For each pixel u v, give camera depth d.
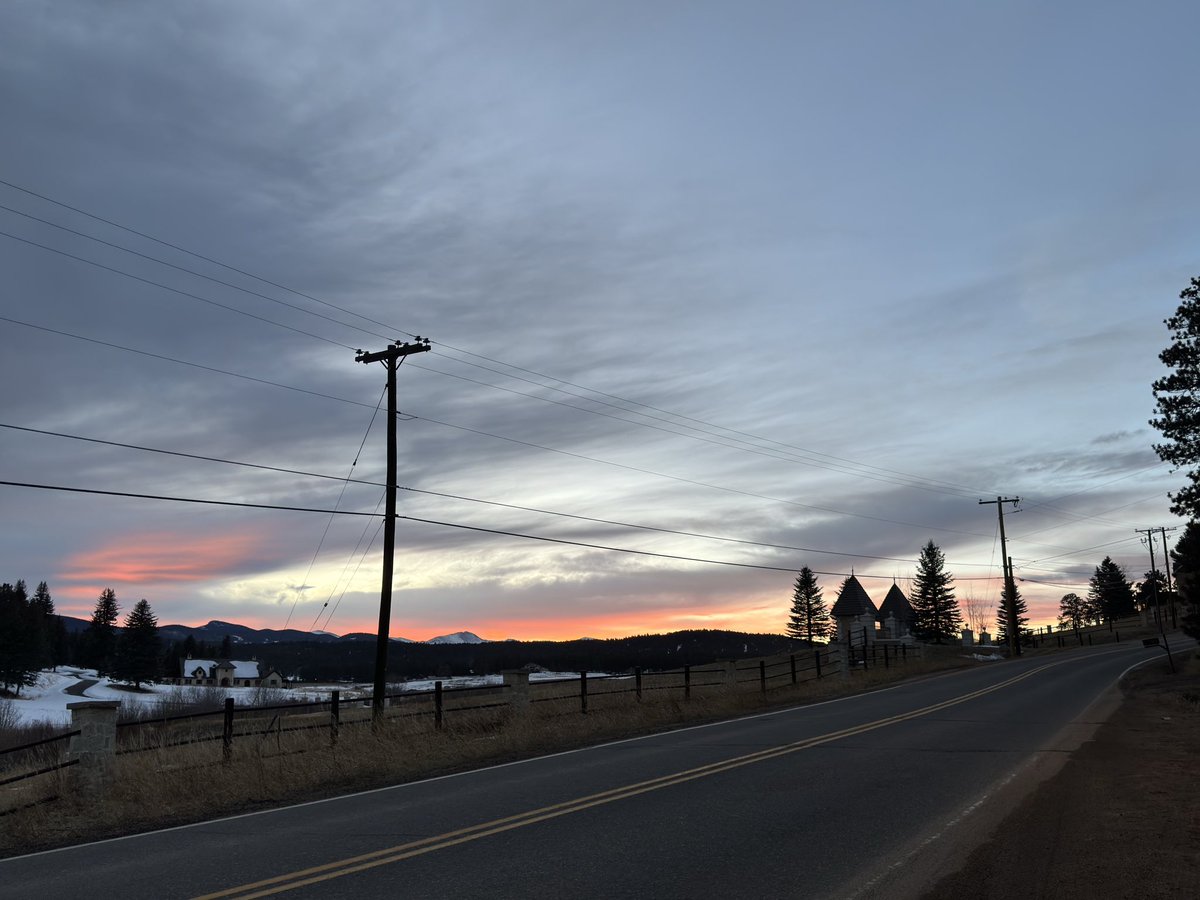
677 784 11.32
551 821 9.17
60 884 7.54
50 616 167.00
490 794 11.19
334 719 17.14
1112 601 138.50
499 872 7.20
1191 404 27.94
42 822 10.97
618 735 18.34
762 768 12.55
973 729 17.48
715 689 28.83
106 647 163.00
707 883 6.78
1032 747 14.66
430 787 12.21
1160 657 48.81
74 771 12.36
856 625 89.00
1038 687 30.25
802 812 9.39
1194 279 28.17
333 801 11.53
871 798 10.16
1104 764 12.71
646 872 7.12
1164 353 28.42
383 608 23.27
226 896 6.79
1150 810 9.39
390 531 23.70
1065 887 6.64
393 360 24.33
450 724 19.25
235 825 10.11
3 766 16.38
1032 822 8.84
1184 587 42.69
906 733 16.84
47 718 53.25
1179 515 28.12
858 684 33.56
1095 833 8.35
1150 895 6.41
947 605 109.44
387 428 24.11
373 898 6.57
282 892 6.82
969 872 7.04
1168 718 19.33
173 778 12.77
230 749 14.71
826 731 17.47
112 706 12.76
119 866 8.16
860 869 7.14
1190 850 7.67
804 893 6.52
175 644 177.38
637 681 25.22
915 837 8.23
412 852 7.99
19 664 110.06
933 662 51.00
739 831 8.52
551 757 14.97
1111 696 26.02
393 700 28.11
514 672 20.72
